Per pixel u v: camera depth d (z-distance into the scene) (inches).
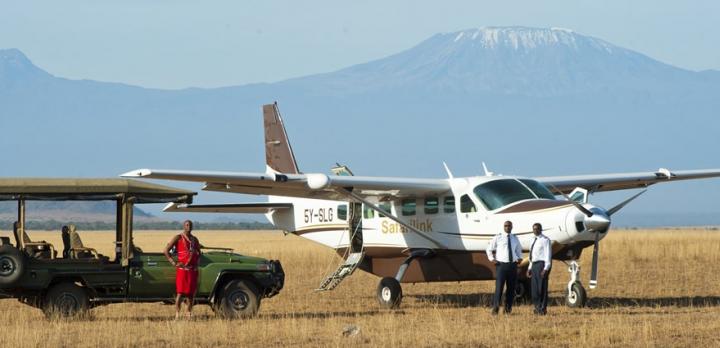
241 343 1867.6
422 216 2778.1
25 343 1835.6
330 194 2753.4
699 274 3671.3
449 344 1830.7
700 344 1792.6
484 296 2997.0
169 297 2258.9
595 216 2428.6
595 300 2736.2
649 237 7490.2
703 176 3154.5
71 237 2277.3
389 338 1898.4
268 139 3491.6
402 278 2783.0
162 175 2412.6
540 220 2497.5
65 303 2199.8
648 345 1777.8
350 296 3056.1
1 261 2123.5
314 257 5073.8
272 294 2329.0
